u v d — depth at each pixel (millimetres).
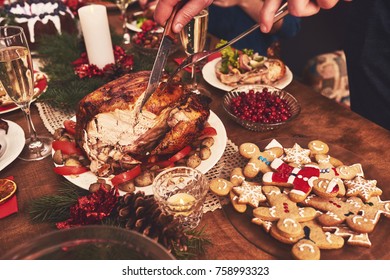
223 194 714
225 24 1619
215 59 1154
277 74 1048
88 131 770
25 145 870
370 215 662
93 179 752
